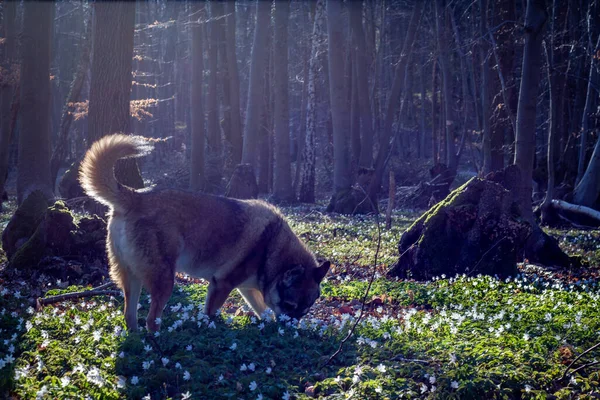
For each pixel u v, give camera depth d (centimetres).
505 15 2622
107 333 682
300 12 5178
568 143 2836
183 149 5822
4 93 2036
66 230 1108
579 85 2931
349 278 1140
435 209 1242
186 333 649
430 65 5284
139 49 4269
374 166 2927
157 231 681
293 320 729
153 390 538
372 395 524
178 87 6512
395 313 906
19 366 570
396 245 1603
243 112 5544
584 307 851
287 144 3147
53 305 851
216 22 4056
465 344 646
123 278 698
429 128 6538
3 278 1020
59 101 5878
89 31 2728
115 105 1509
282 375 574
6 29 2430
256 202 782
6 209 2373
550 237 1430
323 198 3947
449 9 3259
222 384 548
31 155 1939
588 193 2425
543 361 609
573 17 2814
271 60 4525
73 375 554
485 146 2572
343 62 2677
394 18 4884
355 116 3597
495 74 2991
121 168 1543
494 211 1188
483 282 1041
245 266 755
